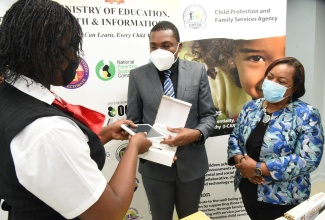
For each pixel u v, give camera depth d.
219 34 1.90
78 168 0.51
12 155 0.49
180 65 1.53
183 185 1.58
